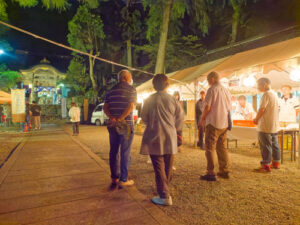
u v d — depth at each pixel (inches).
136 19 786.2
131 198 114.7
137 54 938.1
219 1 600.4
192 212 100.6
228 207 105.3
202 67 310.8
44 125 701.9
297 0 575.8
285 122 267.4
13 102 469.7
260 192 123.5
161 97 111.0
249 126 291.9
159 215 96.0
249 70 203.2
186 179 147.9
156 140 106.1
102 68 973.2
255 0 587.8
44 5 210.8
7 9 346.9
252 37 606.2
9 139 354.0
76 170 167.6
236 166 180.2
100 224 88.3
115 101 127.3
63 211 99.5
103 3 877.2
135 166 183.9
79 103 834.8
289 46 211.0
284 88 268.1
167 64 753.0
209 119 142.9
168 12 526.6
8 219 91.7
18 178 147.4
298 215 96.6
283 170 167.9
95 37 813.9
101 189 127.4
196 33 764.0
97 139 354.9
